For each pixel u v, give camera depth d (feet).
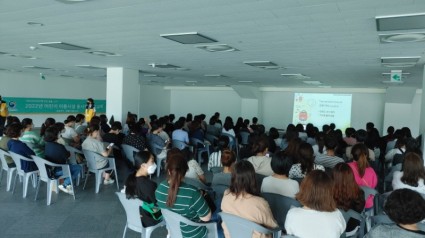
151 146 21.04
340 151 18.71
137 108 30.76
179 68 28.37
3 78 38.70
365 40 14.21
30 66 31.48
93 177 20.44
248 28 12.84
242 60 22.02
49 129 15.60
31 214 13.89
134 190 9.68
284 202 9.20
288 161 9.70
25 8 10.87
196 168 13.42
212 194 11.57
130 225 10.03
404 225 5.42
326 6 9.73
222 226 8.74
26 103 41.45
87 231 12.37
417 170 10.14
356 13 10.27
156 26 13.02
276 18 11.28
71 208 14.74
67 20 12.41
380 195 10.91
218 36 14.51
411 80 30.99
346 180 8.96
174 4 10.05
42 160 14.69
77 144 20.03
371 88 44.80
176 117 59.77
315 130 23.24
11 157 16.22
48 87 43.98
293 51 17.74
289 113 51.08
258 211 7.74
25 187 15.80
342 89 46.62
